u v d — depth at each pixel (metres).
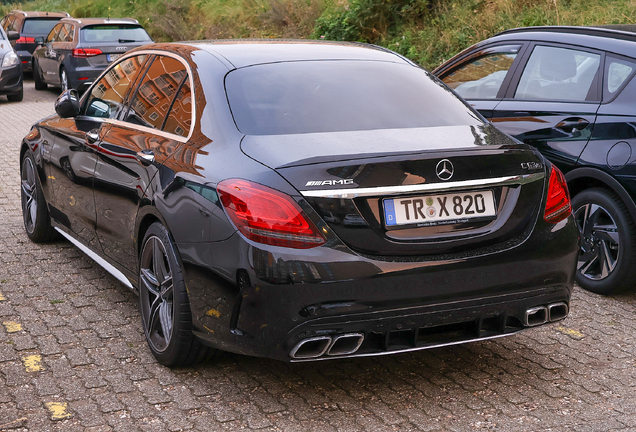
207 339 3.00
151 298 3.53
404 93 3.51
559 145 4.57
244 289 2.73
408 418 2.92
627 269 4.30
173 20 20.44
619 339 3.79
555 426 2.85
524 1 11.71
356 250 2.71
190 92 3.47
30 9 29.39
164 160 3.29
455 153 2.85
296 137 3.00
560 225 3.07
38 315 3.99
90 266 4.86
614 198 4.35
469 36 11.73
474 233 2.88
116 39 14.32
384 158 2.75
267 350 2.76
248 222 2.71
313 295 2.65
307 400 3.07
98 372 3.30
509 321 3.04
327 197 2.68
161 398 3.06
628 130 4.21
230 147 3.02
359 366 3.43
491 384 3.25
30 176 5.40
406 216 2.78
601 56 4.54
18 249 5.23
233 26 18.83
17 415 2.89
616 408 3.02
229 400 3.05
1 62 14.16
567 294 3.12
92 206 4.15
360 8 13.65
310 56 3.73
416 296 2.75
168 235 3.17
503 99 5.06
